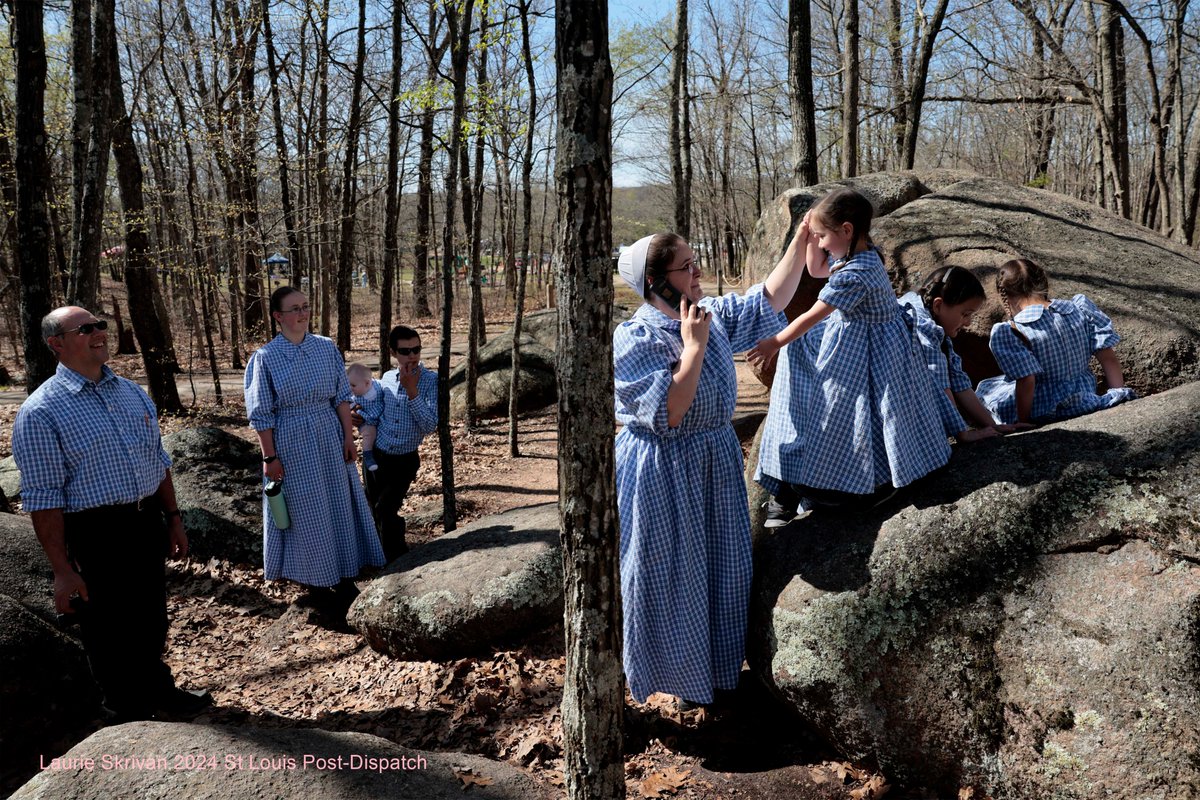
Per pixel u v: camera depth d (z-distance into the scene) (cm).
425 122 959
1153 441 256
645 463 290
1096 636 224
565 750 221
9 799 234
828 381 286
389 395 517
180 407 1132
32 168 504
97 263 546
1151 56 1030
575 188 188
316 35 1378
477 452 848
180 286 1730
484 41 650
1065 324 330
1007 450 279
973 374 471
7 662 317
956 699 243
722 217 2631
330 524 449
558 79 187
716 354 294
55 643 338
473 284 920
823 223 282
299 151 1390
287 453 439
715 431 298
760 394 926
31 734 317
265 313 1370
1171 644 212
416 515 639
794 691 275
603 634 208
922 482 284
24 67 500
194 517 532
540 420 991
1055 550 246
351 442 467
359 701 354
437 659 381
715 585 300
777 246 559
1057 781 220
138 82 1056
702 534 293
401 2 888
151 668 345
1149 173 1497
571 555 205
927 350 295
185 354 1789
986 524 259
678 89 1284
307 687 374
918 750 252
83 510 313
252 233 1212
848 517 295
